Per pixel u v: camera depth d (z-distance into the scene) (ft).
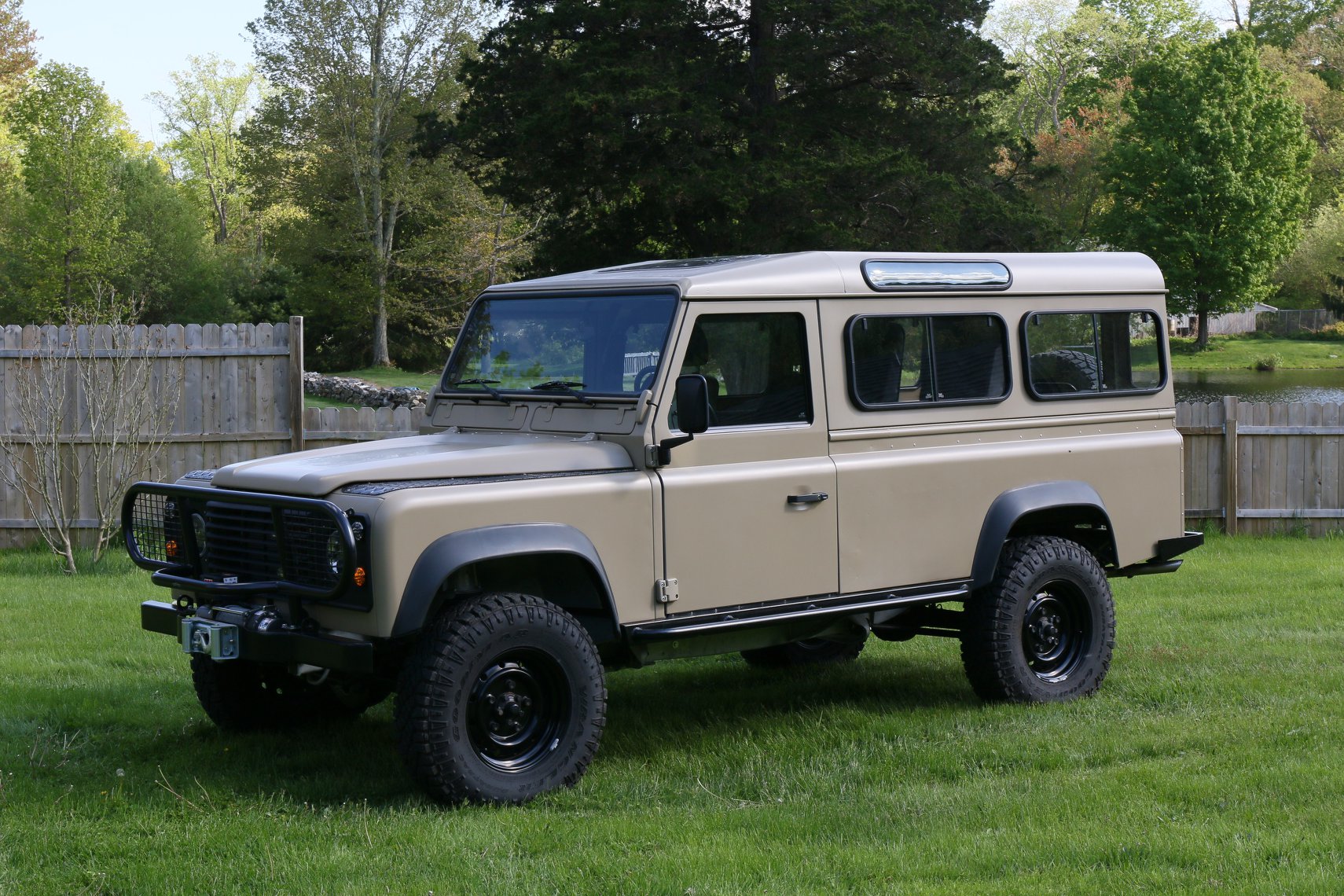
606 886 13.82
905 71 80.12
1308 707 20.98
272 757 19.36
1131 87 204.74
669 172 76.23
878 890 13.61
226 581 17.48
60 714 21.17
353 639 16.37
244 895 13.79
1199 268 178.09
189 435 39.32
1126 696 22.26
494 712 16.76
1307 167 195.42
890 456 20.30
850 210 75.51
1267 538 42.01
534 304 20.34
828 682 24.22
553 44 85.30
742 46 83.30
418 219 160.15
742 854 14.65
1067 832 15.23
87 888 14.06
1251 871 13.87
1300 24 234.58
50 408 36.73
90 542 39.24
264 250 192.75
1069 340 22.85
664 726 21.09
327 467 17.11
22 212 147.43
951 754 18.75
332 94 149.18
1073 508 22.53
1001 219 79.92
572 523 17.11
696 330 18.37
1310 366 177.06
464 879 14.05
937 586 20.84
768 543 18.95
